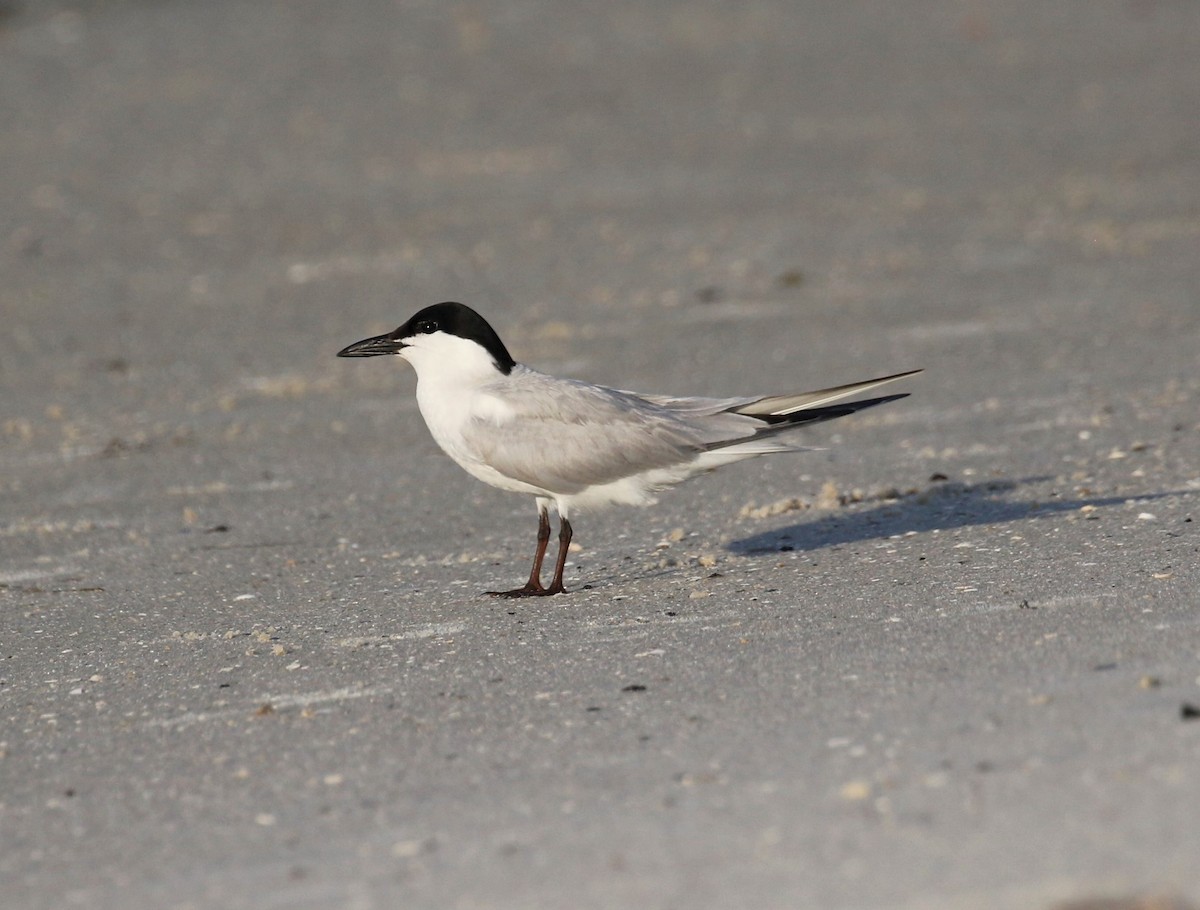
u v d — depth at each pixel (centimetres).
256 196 2994
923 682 792
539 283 2386
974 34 4191
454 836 662
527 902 596
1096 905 546
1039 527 1147
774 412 1066
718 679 834
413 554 1248
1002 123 3469
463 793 709
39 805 742
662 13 4369
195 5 4369
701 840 632
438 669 905
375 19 4262
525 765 736
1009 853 591
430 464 1548
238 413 1770
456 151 3319
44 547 1319
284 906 614
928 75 3869
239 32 4138
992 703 747
